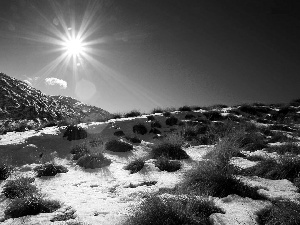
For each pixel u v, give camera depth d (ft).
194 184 19.42
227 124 46.96
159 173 24.68
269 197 16.99
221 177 19.07
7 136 43.34
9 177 25.63
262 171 22.08
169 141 33.47
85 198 19.06
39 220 15.52
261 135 39.11
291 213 13.53
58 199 18.85
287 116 61.00
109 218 15.34
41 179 24.63
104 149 35.37
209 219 14.46
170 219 13.85
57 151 35.19
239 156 28.45
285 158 22.75
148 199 15.92
